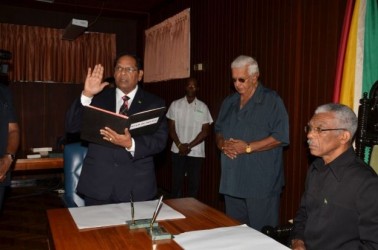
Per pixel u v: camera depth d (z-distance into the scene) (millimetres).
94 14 6027
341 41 2170
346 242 1344
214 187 3994
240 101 2420
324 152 1413
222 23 3742
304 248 1458
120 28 6359
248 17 3305
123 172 1784
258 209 2268
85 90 1761
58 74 5926
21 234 3443
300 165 2738
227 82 3686
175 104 3986
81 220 1376
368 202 1264
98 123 1573
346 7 2166
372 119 1626
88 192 1773
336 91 2195
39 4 5469
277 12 2932
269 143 2201
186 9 4461
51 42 5852
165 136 1883
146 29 5984
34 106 5824
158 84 5457
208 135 4074
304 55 2666
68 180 2156
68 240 1192
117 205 1593
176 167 3977
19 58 5656
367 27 2049
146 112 1660
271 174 2256
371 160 1616
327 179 1429
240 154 2295
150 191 1838
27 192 5070
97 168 1778
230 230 1292
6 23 5566
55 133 5980
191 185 3928
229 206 2443
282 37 2881
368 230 1249
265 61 3090
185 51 4500
